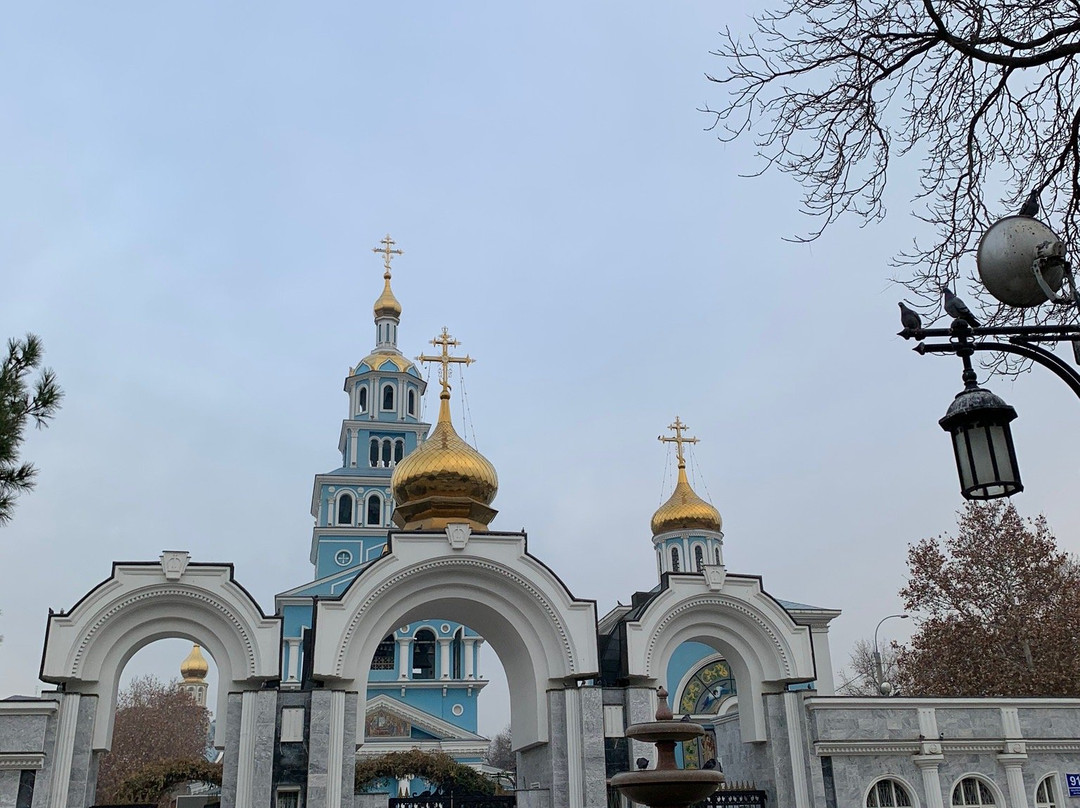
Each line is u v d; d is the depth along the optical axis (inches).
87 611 1120.2
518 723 1309.1
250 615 1168.8
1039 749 1253.1
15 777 1043.3
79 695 1104.2
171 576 1154.0
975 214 506.9
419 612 1284.4
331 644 1165.7
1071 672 1601.9
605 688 1235.9
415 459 1503.4
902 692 1955.0
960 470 382.3
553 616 1244.5
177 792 2068.2
